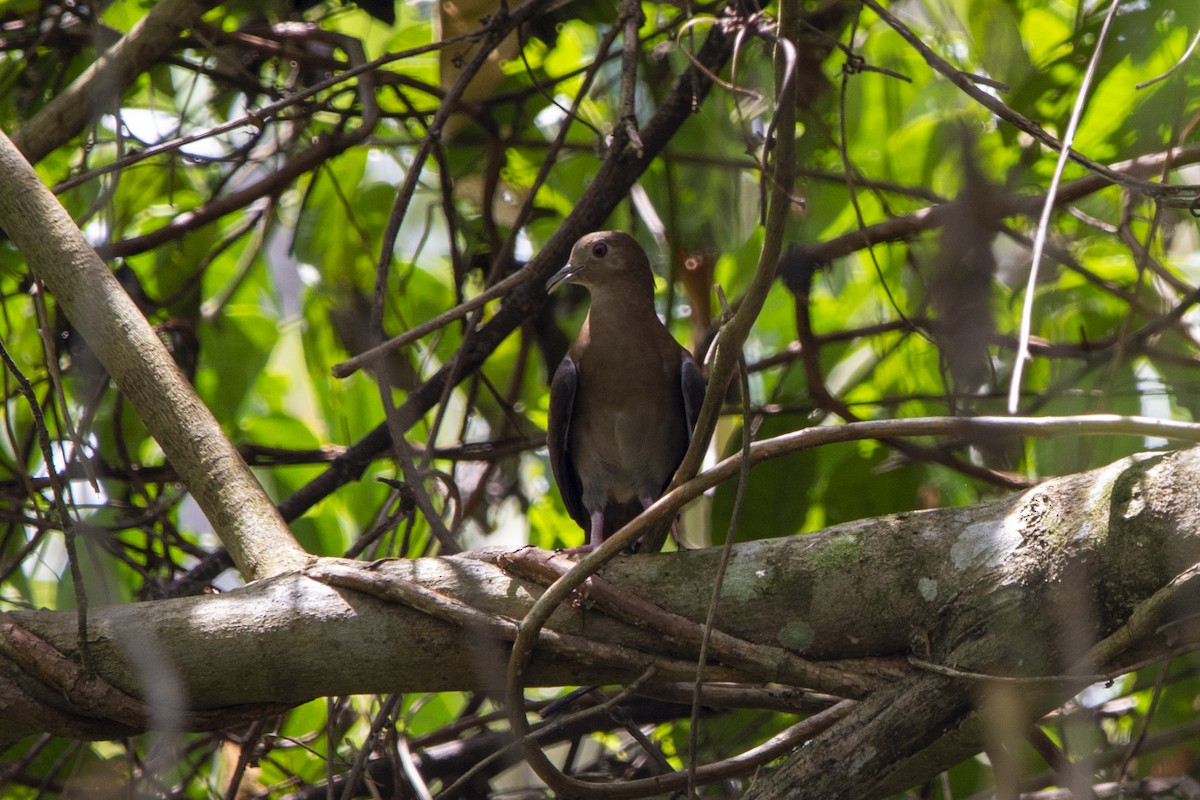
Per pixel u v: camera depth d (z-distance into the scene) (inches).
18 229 305.9
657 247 498.6
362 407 515.2
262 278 535.2
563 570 264.2
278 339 506.0
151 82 397.7
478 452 425.1
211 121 484.4
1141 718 433.7
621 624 265.4
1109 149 414.0
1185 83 360.5
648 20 474.3
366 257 494.0
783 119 231.0
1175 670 419.8
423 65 488.4
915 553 257.0
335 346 509.7
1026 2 472.7
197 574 387.2
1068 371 447.2
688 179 450.0
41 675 260.2
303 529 495.2
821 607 259.0
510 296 400.8
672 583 265.4
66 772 427.2
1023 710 246.7
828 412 420.2
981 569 250.5
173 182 435.5
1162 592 228.8
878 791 271.7
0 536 478.0
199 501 295.4
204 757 394.3
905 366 470.6
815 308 542.3
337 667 265.1
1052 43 477.7
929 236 369.4
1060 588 241.3
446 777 401.7
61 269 302.5
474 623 260.7
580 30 531.8
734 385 444.8
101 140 421.1
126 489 448.5
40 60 437.1
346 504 518.3
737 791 416.8
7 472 466.6
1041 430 236.8
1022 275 395.2
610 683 271.6
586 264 412.5
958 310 334.3
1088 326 457.7
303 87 435.8
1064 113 409.1
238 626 263.7
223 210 398.0
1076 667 242.7
